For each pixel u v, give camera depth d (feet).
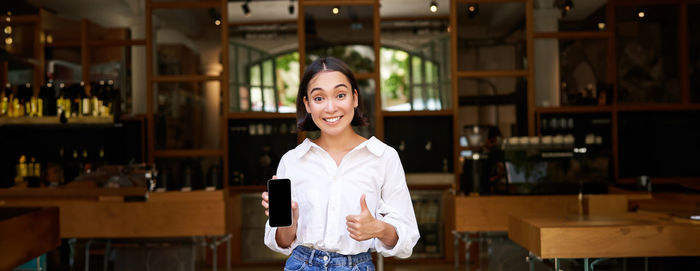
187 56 20.74
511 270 15.07
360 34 21.11
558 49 20.65
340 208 5.52
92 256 16.12
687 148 20.17
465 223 15.78
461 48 20.72
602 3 20.61
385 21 21.34
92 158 18.90
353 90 5.63
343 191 5.54
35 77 19.26
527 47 20.33
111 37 20.27
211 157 20.49
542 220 11.08
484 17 20.70
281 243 5.64
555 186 15.56
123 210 15.57
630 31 20.67
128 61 20.27
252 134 20.80
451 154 20.81
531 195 15.60
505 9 20.59
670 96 20.63
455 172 20.13
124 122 19.92
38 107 17.28
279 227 5.45
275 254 19.95
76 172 17.38
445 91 21.08
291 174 5.72
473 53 20.70
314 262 5.56
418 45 21.24
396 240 5.47
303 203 5.63
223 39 20.47
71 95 17.49
